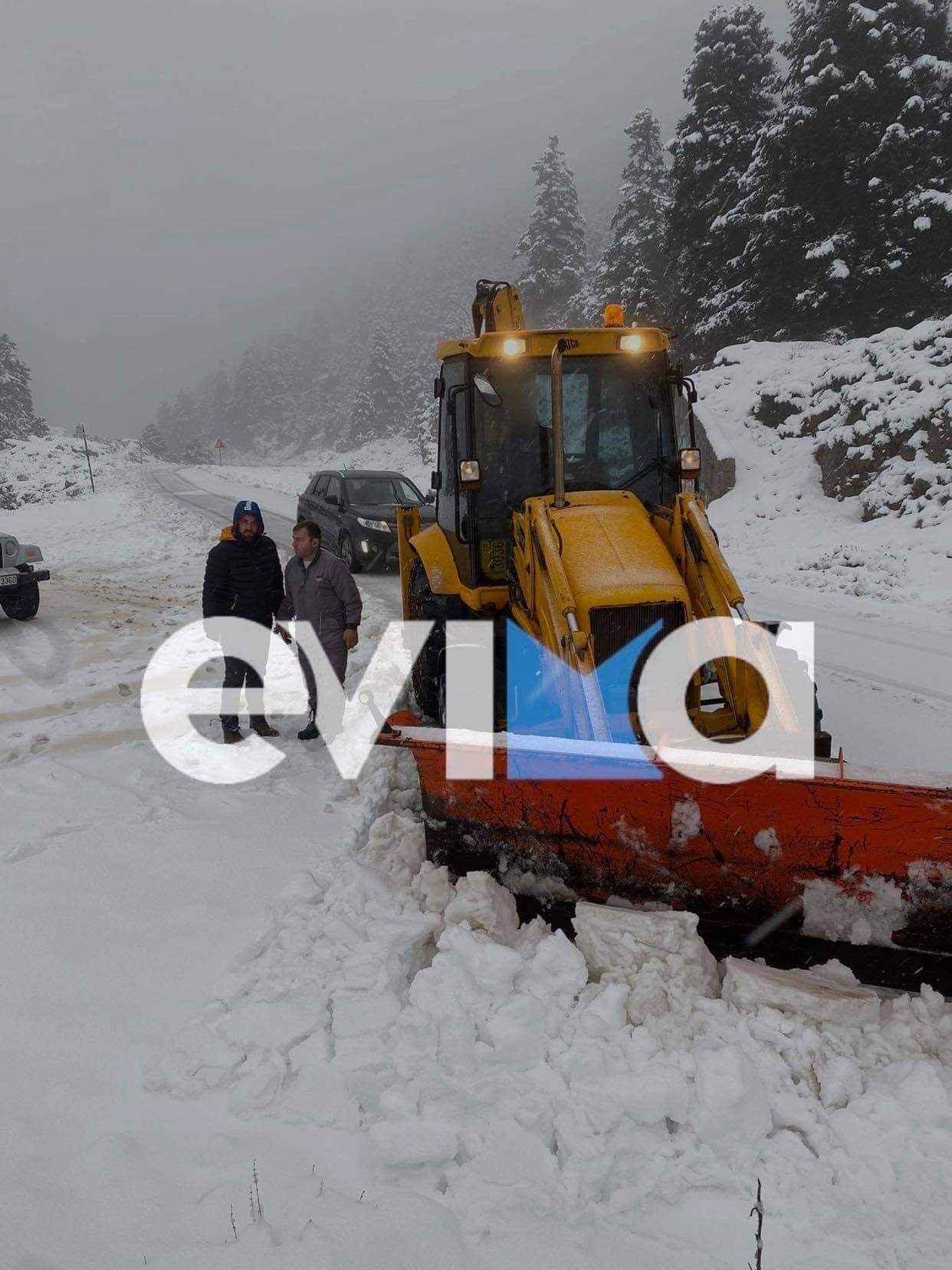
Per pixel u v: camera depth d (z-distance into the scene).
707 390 21.69
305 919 3.56
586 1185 2.29
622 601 4.16
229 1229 2.17
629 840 3.54
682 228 37.38
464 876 3.87
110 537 21.94
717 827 3.40
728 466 18.19
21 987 3.19
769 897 3.44
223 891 3.90
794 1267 2.08
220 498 33.31
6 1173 2.35
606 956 3.15
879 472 15.79
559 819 3.61
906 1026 2.80
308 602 6.10
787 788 3.24
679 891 3.55
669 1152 2.42
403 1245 2.10
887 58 29.73
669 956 3.07
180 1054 2.81
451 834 3.83
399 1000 3.04
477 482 4.86
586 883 3.67
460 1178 2.31
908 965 3.28
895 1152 2.36
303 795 5.07
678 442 5.21
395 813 4.41
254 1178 2.24
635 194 44.72
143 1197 2.29
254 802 4.94
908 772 3.22
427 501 8.84
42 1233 2.17
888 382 16.53
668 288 43.62
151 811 4.75
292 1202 2.24
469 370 5.08
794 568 13.57
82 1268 2.07
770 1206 2.24
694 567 4.57
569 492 4.96
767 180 31.59
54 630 10.34
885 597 11.45
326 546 15.08
